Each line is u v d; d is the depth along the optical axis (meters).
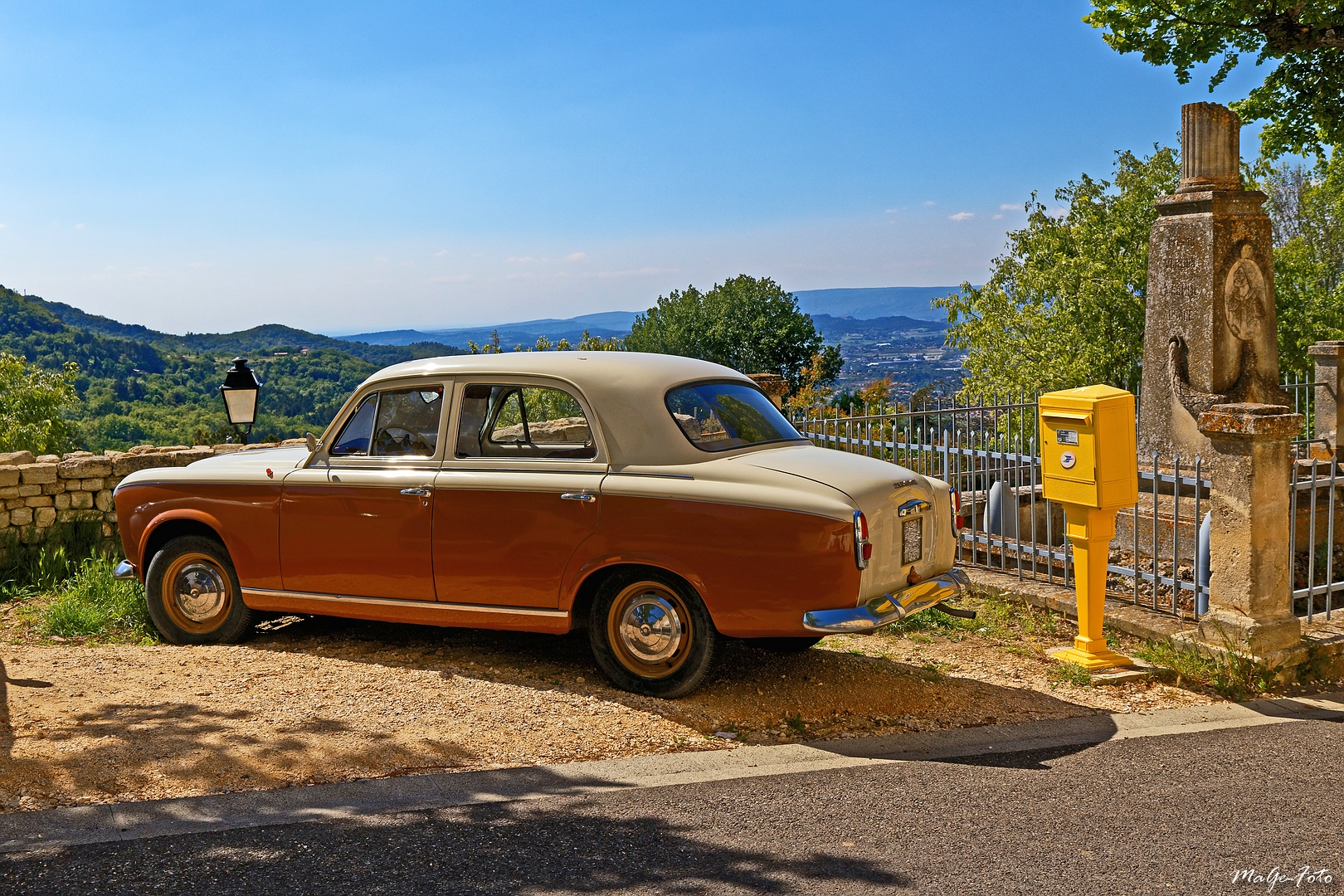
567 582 5.67
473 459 5.99
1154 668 6.20
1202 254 9.33
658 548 5.42
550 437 5.84
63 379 66.31
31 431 63.78
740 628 5.29
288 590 6.50
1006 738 5.14
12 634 7.44
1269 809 4.17
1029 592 7.52
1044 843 3.83
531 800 4.27
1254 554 6.11
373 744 4.89
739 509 5.25
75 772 4.46
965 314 33.75
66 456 10.06
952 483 9.55
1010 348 31.61
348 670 6.14
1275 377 9.55
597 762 4.75
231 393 11.24
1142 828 3.97
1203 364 9.34
